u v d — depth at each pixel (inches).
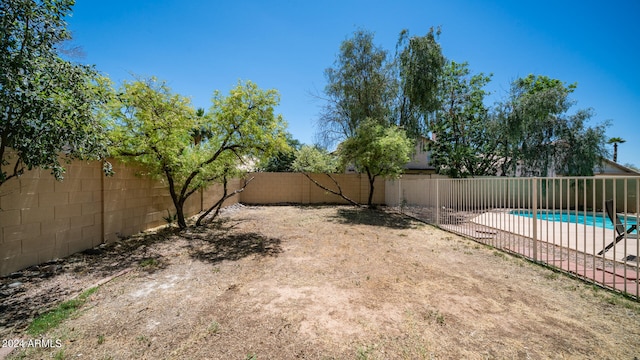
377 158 406.9
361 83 491.8
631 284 143.9
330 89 512.7
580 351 89.0
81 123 116.3
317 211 471.8
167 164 253.6
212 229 301.4
